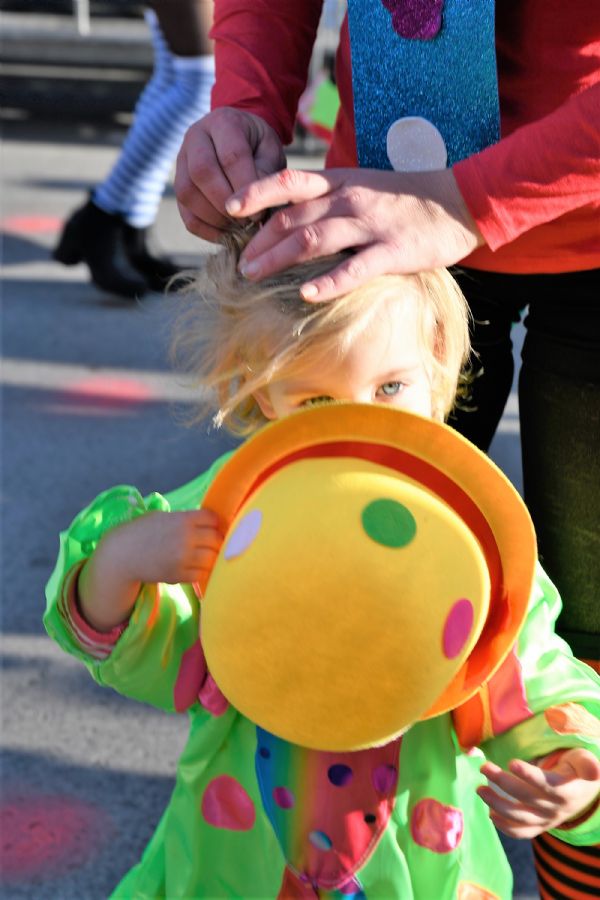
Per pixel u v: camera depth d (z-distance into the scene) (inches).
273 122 64.2
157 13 185.8
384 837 56.6
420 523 47.4
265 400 56.9
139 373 182.5
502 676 55.9
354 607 46.3
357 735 48.4
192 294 61.6
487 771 50.3
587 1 58.9
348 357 52.6
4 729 107.0
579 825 53.0
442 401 58.9
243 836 57.9
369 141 62.4
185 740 106.7
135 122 199.6
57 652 118.0
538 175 53.7
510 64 61.9
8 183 282.0
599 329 63.8
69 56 361.4
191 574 54.2
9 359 186.1
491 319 68.9
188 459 156.8
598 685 57.1
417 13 59.1
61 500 145.1
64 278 221.8
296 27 65.4
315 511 47.3
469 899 57.6
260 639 47.4
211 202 57.6
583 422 64.9
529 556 50.3
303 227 51.6
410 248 52.2
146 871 60.9
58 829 95.7
